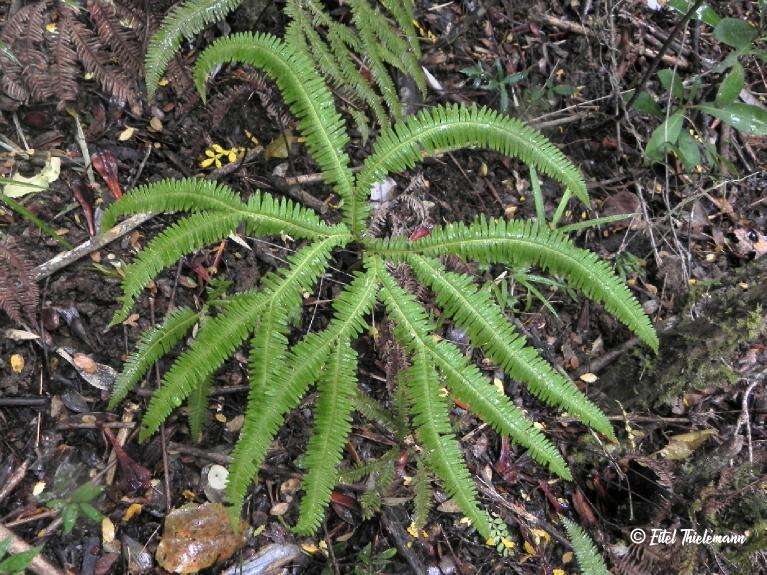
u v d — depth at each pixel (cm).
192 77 70
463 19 90
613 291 55
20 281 59
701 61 99
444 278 55
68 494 56
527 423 53
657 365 75
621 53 96
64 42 63
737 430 74
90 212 65
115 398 56
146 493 58
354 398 62
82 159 67
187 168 71
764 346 77
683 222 90
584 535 65
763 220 93
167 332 57
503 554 66
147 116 71
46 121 67
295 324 68
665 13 102
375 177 56
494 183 84
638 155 91
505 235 55
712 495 70
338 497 63
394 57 70
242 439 49
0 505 55
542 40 94
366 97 67
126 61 66
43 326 60
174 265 67
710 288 84
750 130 83
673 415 77
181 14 61
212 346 50
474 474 69
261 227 54
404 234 73
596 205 88
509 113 87
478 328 54
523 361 53
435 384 53
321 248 55
